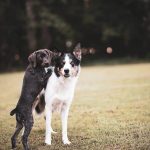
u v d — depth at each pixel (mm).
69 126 9859
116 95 14273
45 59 8086
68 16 36375
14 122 10695
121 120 10109
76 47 8250
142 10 36188
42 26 34219
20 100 7922
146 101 12617
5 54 35000
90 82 19125
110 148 7781
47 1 35000
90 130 9320
